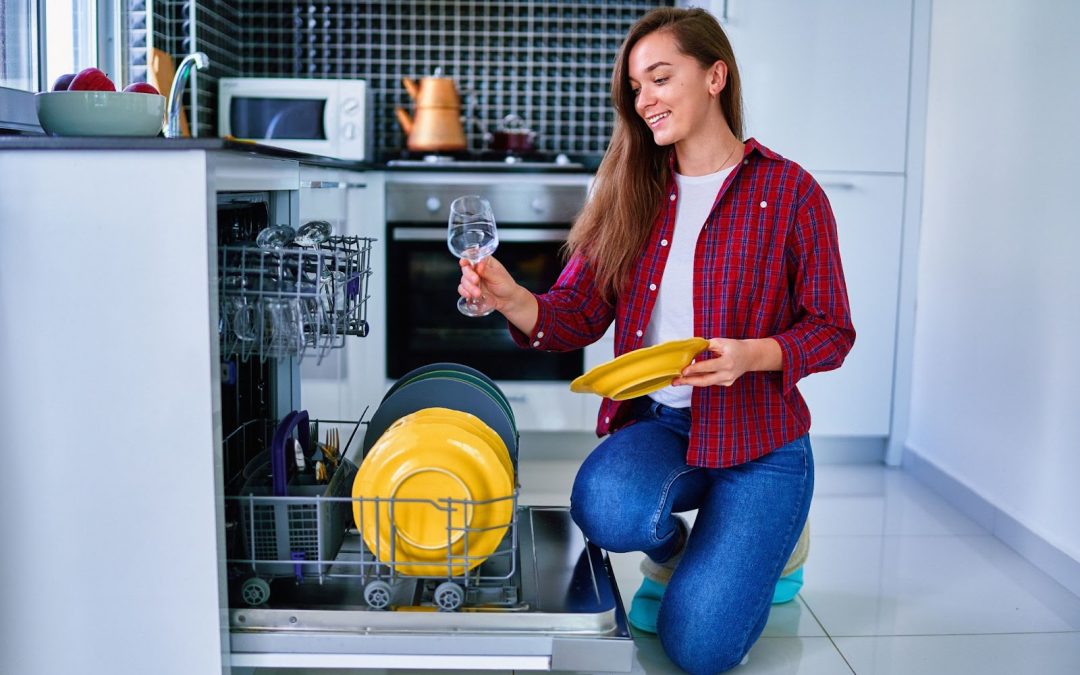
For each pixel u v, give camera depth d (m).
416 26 3.84
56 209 1.53
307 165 2.32
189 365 1.55
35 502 1.58
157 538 1.58
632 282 1.92
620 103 1.86
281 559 1.75
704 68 1.78
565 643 1.64
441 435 1.69
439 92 3.57
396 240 3.35
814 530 2.86
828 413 3.49
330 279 1.84
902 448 3.52
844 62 3.33
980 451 2.96
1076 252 2.46
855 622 2.26
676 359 1.61
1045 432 2.60
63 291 1.54
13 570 1.60
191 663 1.61
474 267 1.77
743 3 3.30
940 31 3.27
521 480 3.27
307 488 1.76
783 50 3.32
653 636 2.17
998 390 2.85
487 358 3.44
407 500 1.62
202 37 3.26
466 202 1.68
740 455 1.84
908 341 3.46
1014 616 2.31
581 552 1.96
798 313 1.90
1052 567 2.54
